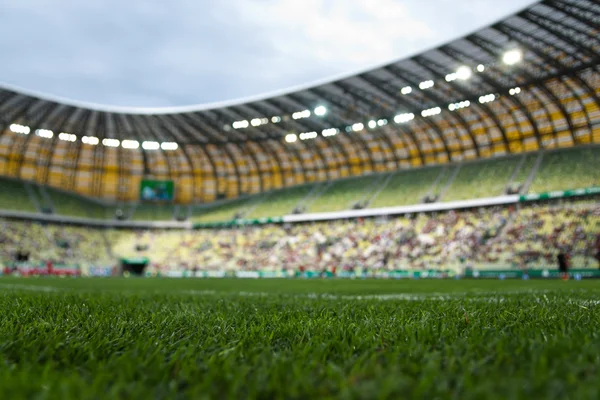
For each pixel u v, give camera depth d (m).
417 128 53.12
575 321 3.02
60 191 67.31
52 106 53.41
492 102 45.19
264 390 1.32
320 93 45.25
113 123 58.78
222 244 63.34
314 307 5.46
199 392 1.28
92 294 9.70
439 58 36.28
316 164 65.00
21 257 54.56
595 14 27.94
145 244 66.50
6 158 64.56
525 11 29.34
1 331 2.45
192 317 3.71
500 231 43.84
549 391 1.17
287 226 61.75
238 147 65.56
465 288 17.00
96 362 1.75
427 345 2.00
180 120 56.84
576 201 42.72
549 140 48.00
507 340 2.07
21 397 1.16
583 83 37.69
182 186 73.31
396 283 26.97
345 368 1.58
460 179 51.56
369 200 56.34
